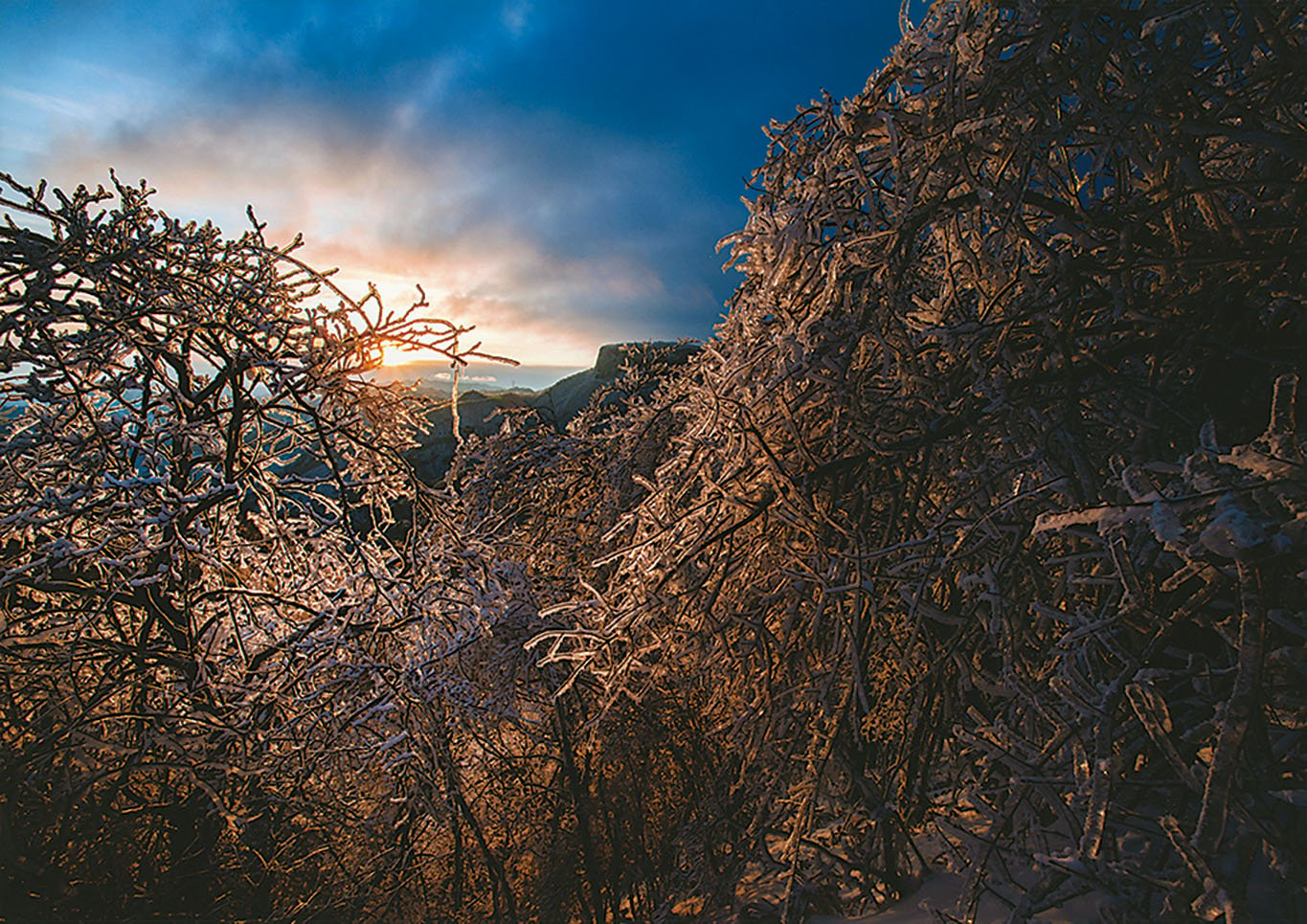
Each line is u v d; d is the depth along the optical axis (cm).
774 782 351
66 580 486
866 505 349
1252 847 150
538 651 619
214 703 485
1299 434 240
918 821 321
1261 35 226
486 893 641
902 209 309
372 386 529
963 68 290
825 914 326
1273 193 284
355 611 533
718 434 376
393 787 569
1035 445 286
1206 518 184
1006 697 289
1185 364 285
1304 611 194
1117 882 188
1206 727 174
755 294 377
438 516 572
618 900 587
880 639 367
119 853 435
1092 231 283
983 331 294
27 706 467
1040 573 284
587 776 613
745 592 385
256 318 495
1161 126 262
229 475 513
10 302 416
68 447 481
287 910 512
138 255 452
